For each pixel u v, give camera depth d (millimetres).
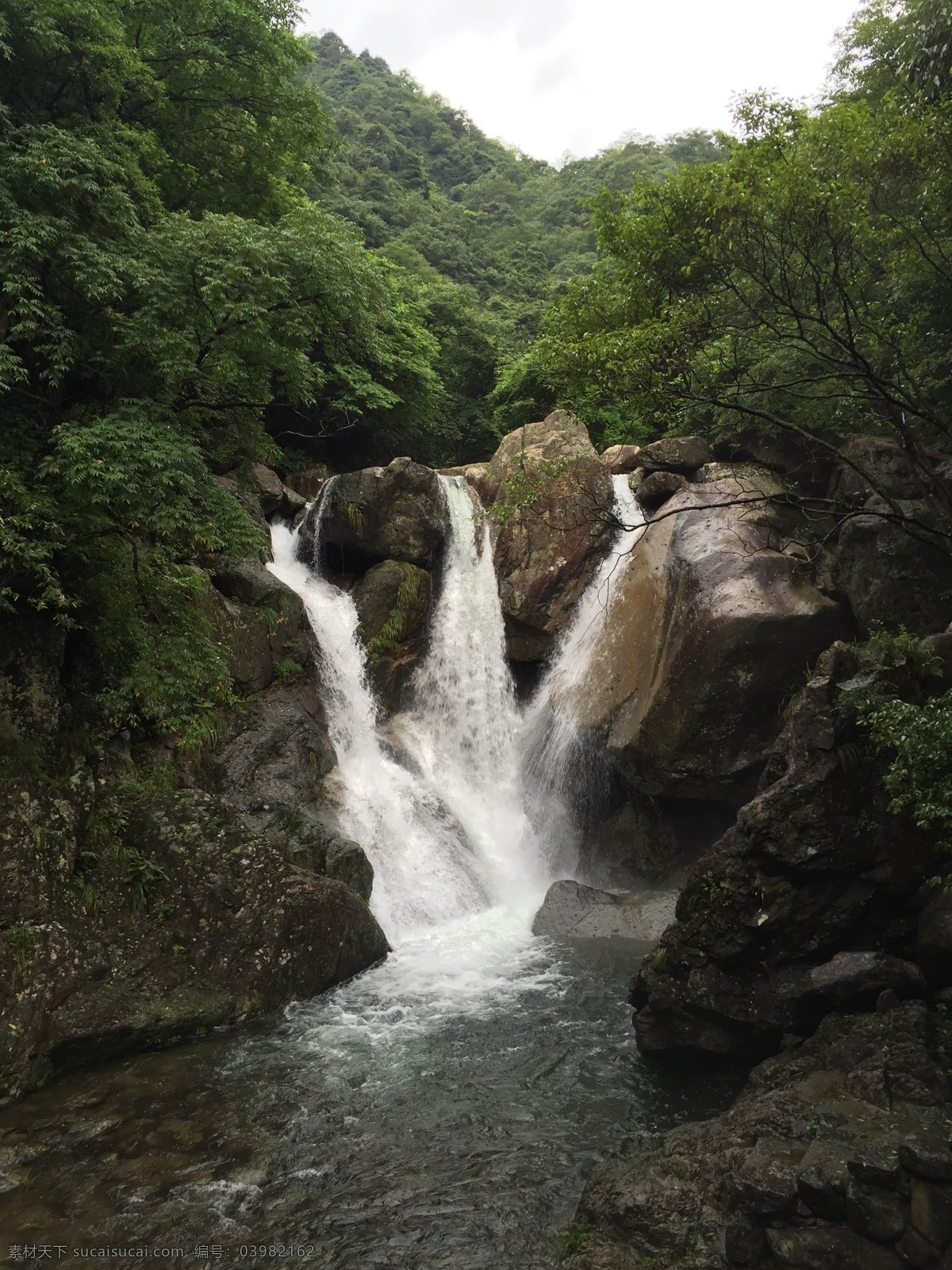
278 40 18953
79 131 12414
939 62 10641
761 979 7914
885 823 7480
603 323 11445
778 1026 7594
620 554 16328
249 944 9906
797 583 12641
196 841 10508
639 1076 8242
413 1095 7961
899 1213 4707
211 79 18406
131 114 17719
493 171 92438
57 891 9336
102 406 11547
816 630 12117
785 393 14367
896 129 9305
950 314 12430
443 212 68812
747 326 10828
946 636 8320
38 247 10000
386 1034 9234
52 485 10273
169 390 11844
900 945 7590
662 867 13875
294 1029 9359
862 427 14945
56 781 10227
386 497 17562
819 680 7922
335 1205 6336
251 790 12375
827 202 8953
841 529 13062
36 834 9352
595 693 14344
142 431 10094
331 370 26172
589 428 28016
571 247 70375
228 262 10555
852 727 7637
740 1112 6242
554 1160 6875
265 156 19719
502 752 16500
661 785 12820
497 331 42188
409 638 17359
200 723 12336
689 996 8141
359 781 14398
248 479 18594
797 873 7617
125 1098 7949
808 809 7547
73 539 10664
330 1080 8281
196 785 11922
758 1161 5289
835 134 9094
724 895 7961
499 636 17109
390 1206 6316
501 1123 7453
